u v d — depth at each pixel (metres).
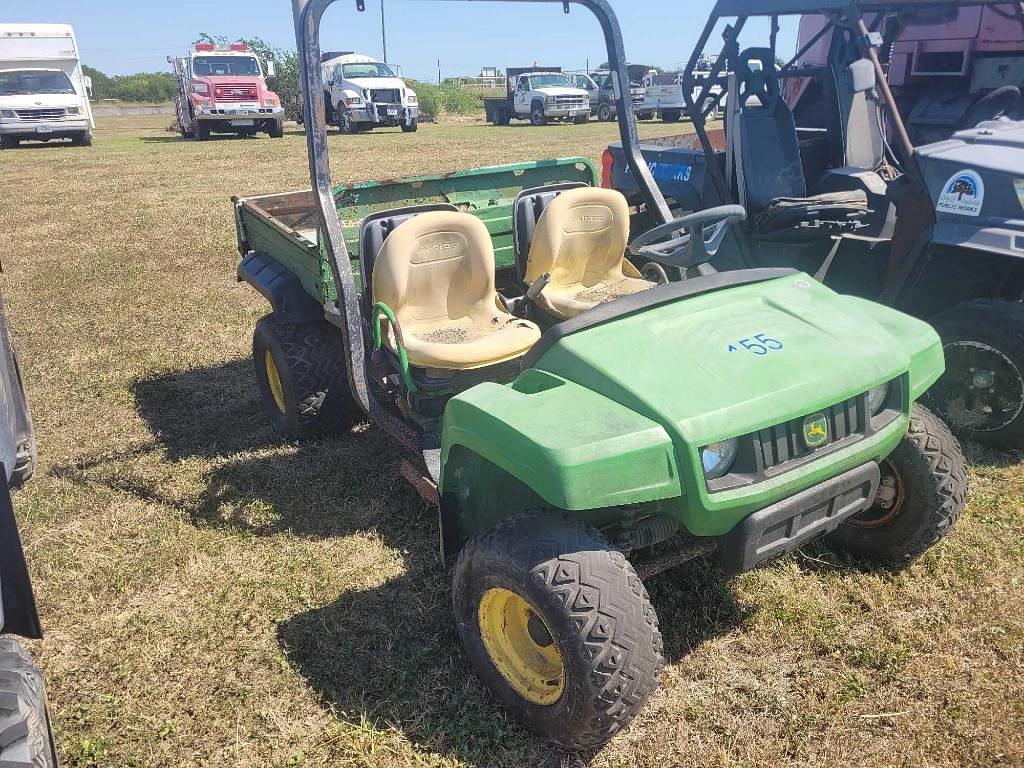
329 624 3.08
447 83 43.09
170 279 7.86
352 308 3.54
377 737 2.56
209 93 22.12
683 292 2.81
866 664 2.80
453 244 3.65
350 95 22.94
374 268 3.59
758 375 2.45
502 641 2.60
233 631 3.05
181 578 3.38
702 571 3.26
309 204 5.46
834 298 2.99
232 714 2.68
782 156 5.09
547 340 2.65
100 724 2.65
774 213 4.82
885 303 4.39
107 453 4.46
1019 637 2.89
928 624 2.97
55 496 3.99
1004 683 2.69
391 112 23.12
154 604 3.22
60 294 7.41
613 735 2.52
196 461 4.35
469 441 2.48
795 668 2.79
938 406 4.23
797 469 2.43
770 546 2.46
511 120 30.83
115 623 3.12
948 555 3.32
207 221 10.61
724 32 4.94
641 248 3.24
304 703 2.71
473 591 2.55
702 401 2.34
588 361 2.52
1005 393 4.01
